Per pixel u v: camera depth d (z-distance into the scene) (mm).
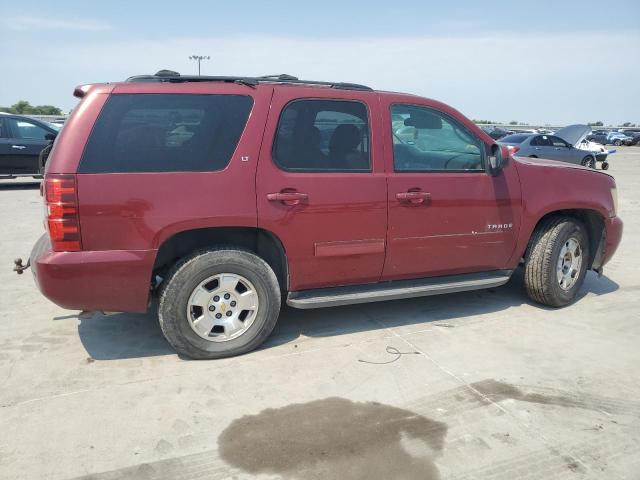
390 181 3900
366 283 4090
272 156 3576
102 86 3346
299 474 2492
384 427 2877
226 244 3662
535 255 4633
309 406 3072
